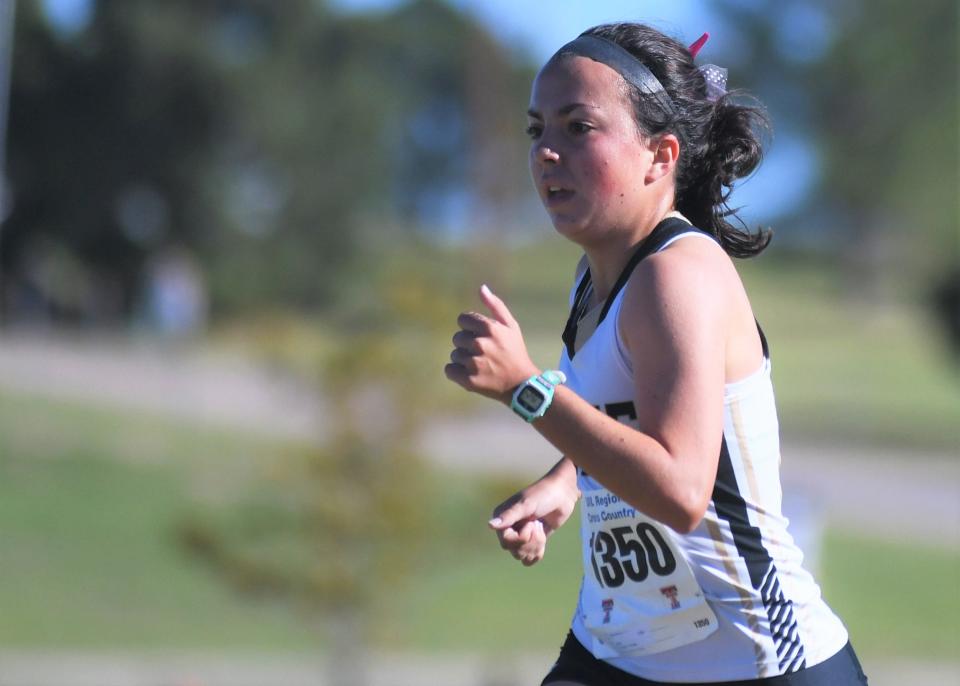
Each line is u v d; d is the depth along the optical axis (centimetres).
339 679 4275
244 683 4647
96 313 17512
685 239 1047
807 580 1100
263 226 18750
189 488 7356
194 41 17138
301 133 18488
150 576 6234
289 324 4038
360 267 19075
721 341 999
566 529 7644
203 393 10794
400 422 3944
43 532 6775
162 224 17775
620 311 1027
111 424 9281
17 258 17325
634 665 1120
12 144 17150
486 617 5712
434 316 3975
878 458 10150
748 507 1058
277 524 4031
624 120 1059
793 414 12712
